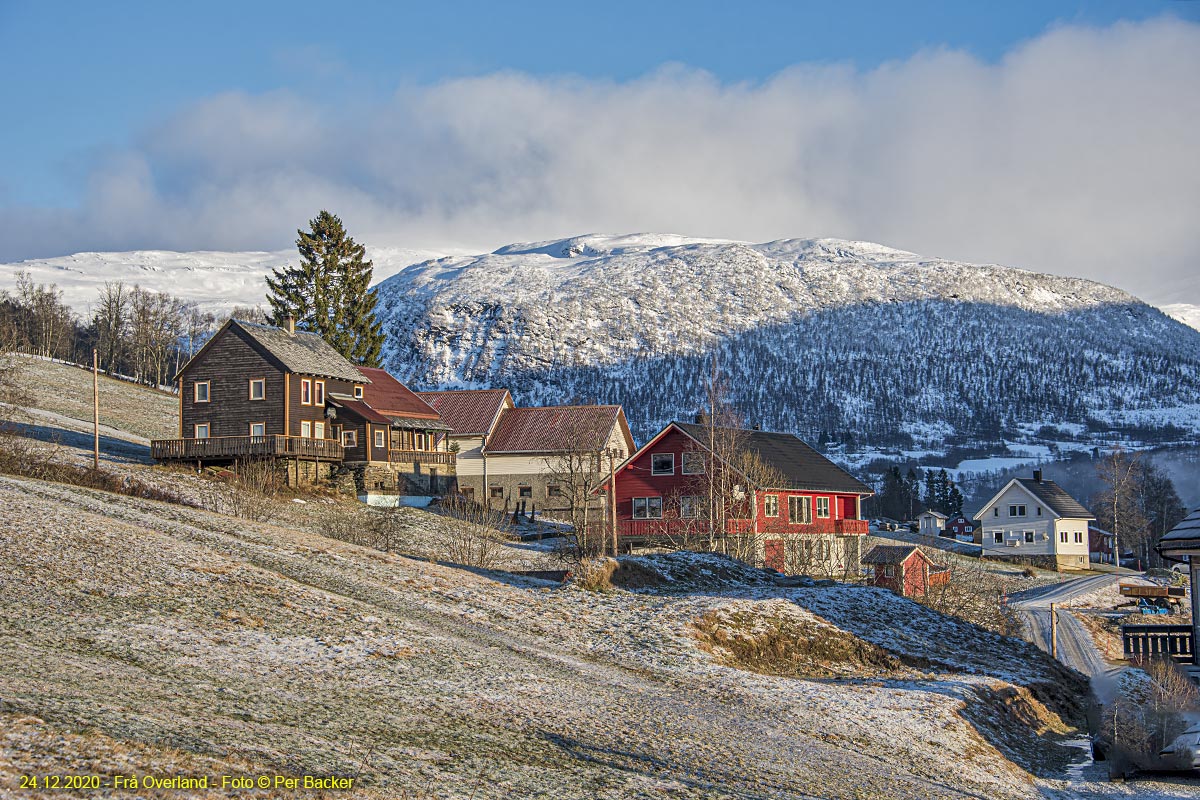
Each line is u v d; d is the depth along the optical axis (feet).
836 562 190.70
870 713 74.13
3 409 217.97
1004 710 87.66
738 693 74.18
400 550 136.05
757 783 51.37
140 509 107.04
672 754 54.34
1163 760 72.90
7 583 67.36
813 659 94.58
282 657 61.16
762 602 103.91
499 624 84.28
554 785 44.50
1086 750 82.48
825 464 207.00
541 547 169.48
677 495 184.44
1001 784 64.59
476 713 55.83
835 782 54.80
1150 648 82.64
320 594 79.71
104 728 39.09
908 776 60.08
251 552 92.22
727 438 175.22
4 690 42.57
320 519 157.69
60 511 93.04
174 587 73.41
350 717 50.21
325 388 209.97
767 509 176.14
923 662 100.07
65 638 56.65
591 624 89.51
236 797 34.42
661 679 75.25
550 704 60.75
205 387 205.26
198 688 50.52
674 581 115.44
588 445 215.10
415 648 69.00
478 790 41.63
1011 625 144.15
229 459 191.21
